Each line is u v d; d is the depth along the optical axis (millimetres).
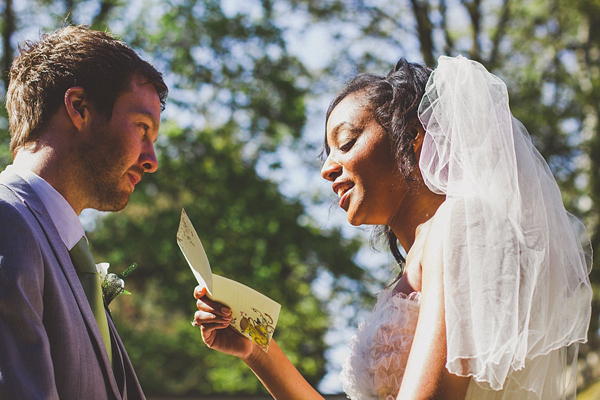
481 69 2398
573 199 13578
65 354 2090
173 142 14023
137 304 16438
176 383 16094
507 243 2121
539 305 2119
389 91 2629
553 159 13703
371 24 13789
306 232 14078
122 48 2436
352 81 2732
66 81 2340
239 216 13742
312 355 15383
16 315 1982
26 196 2229
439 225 2221
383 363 2365
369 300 14570
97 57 2363
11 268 2018
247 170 14133
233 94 13984
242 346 2904
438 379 2053
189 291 14430
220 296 2707
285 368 2990
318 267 14430
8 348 1953
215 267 13695
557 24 14094
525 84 13844
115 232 14156
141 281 14688
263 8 14156
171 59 13922
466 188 2230
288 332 14797
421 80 2619
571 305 2217
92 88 2344
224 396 8352
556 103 13977
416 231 2566
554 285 2205
